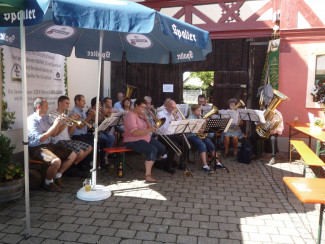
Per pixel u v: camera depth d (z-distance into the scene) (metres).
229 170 5.46
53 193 4.06
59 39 4.82
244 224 3.24
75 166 5.12
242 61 7.26
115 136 6.22
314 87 6.64
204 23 7.36
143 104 4.69
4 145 3.61
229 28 7.18
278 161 6.24
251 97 7.24
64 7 2.61
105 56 5.43
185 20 7.48
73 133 5.17
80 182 4.57
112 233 2.98
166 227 3.13
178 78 7.79
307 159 4.37
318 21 6.61
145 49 5.32
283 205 3.80
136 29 2.87
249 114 5.94
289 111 6.98
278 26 6.84
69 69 6.39
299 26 6.75
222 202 3.88
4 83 4.36
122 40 5.25
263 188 4.46
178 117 5.59
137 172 5.20
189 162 5.98
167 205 3.73
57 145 4.34
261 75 7.14
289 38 6.83
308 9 6.65
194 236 2.95
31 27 4.18
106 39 5.24
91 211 3.50
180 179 4.84
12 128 4.55
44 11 2.43
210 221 3.30
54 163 3.99
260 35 7.04
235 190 4.36
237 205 3.78
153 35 4.77
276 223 3.28
